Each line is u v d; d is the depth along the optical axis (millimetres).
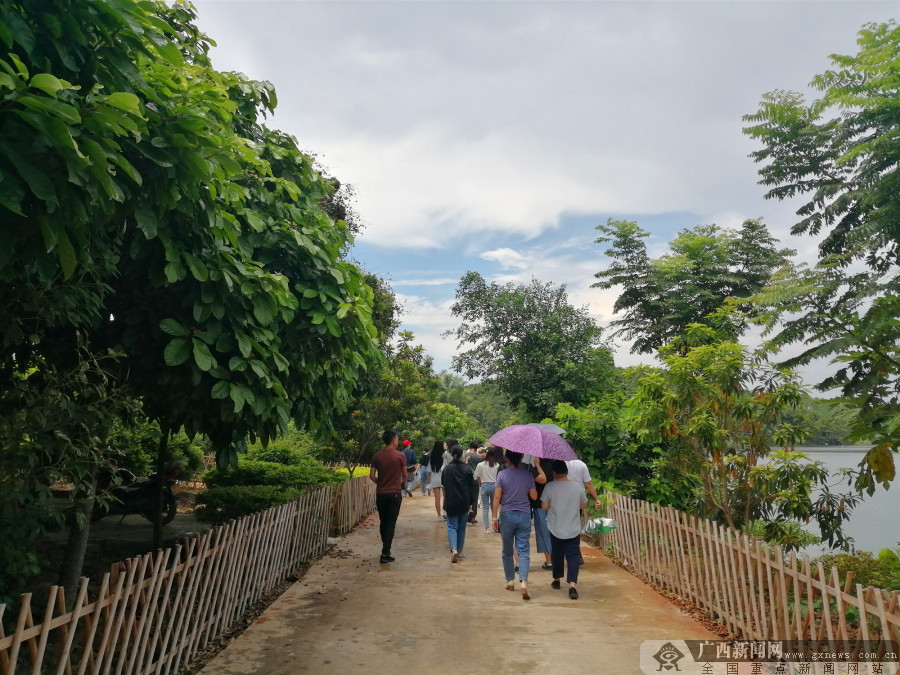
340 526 11586
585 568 8656
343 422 16000
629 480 11266
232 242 4754
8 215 3039
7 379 4980
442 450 14008
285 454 16828
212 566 5473
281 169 7020
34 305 3959
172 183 3863
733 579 5609
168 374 5031
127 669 4074
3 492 3945
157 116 3822
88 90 3463
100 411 4336
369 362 7586
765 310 6320
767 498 7074
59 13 3219
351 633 5645
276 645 5324
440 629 5773
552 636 5570
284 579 7781
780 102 14062
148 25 3666
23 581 4727
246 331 5125
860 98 7746
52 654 4758
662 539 7340
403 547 10375
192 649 5055
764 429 7285
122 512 9781
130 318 5000
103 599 3734
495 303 18703
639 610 6430
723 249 20406
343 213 16625
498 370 18672
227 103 4418
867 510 11328
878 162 9219
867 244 7930
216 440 5855
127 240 4738
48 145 2836
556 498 7211
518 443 7457
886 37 7398
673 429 7652
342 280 6031
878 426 5473
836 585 4113
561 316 18516
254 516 6551
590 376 17312
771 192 14742
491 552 9898
